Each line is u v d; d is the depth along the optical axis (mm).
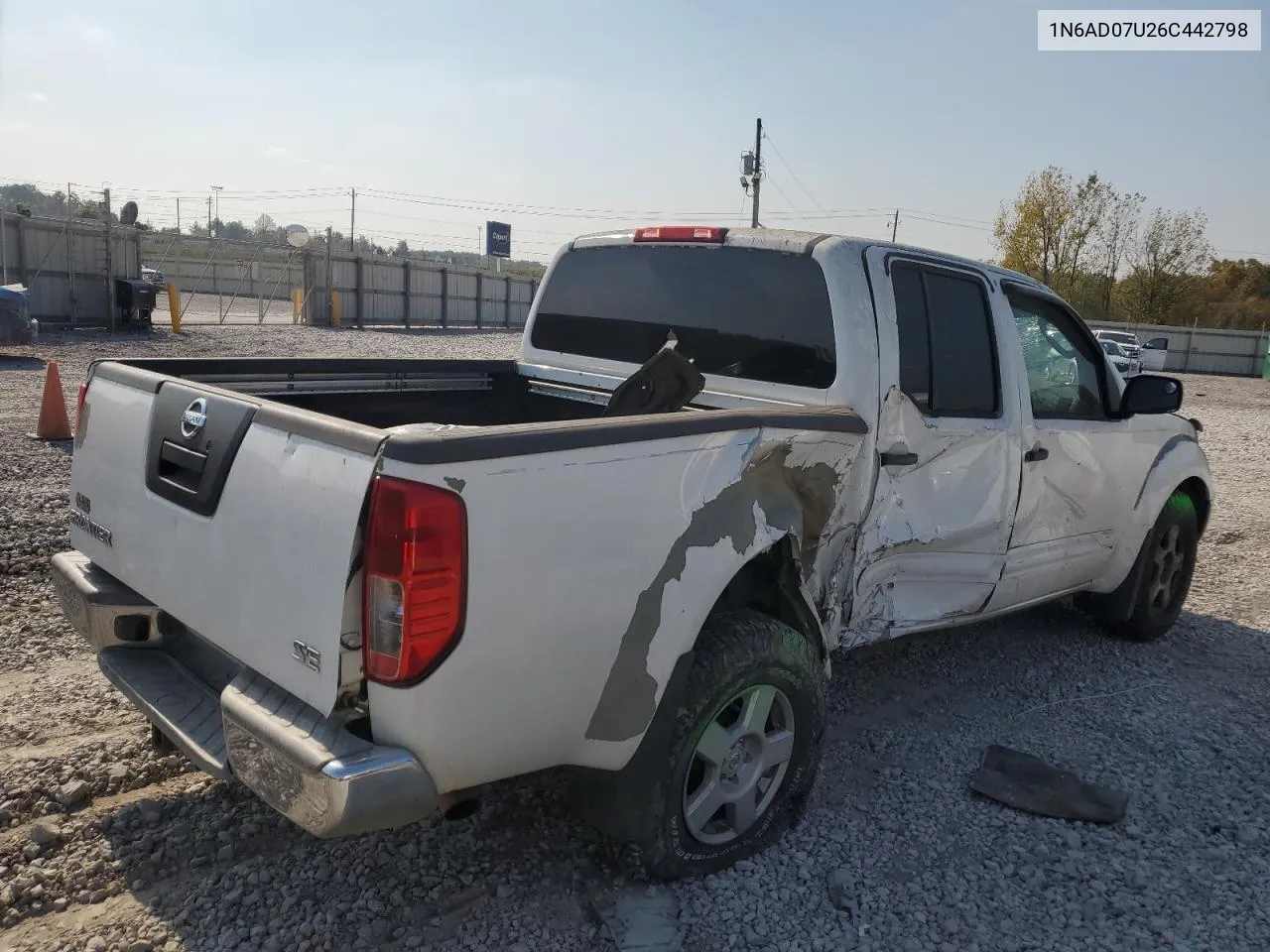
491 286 43562
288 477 2383
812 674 3135
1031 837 3420
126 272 25250
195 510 2672
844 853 3252
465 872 2998
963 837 3396
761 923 2854
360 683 2283
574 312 4539
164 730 2742
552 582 2404
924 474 3789
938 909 2988
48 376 9164
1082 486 4699
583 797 2818
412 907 2818
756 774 3096
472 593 2256
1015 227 56688
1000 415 4145
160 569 2846
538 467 2367
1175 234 53594
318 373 4043
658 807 2793
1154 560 5383
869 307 3566
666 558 2660
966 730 4254
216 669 2914
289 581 2363
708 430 2801
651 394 3523
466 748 2336
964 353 4000
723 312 3914
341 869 2977
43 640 4539
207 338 23594
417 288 38938
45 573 5406
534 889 2938
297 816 2254
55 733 3680
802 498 3250
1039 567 4566
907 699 4555
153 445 2902
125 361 3395
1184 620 5988
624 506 2555
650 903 2889
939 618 4113
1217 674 5094
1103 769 3959
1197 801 3742
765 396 3711
